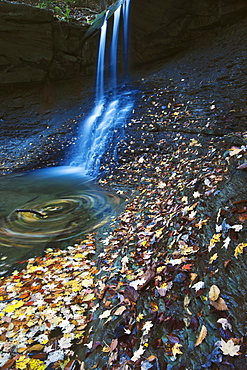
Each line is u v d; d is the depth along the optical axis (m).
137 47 11.42
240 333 1.47
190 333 1.62
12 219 4.28
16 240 3.59
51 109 10.83
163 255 2.46
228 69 7.72
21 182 6.23
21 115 10.71
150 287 2.12
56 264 2.95
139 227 3.30
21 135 9.52
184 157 5.01
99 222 3.93
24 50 11.33
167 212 3.32
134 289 2.17
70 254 3.15
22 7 10.57
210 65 8.60
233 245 2.05
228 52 8.73
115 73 12.04
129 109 7.97
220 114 5.75
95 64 12.16
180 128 6.07
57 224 3.99
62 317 2.14
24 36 11.07
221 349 1.43
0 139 9.27
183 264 2.16
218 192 2.85
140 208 3.95
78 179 6.21
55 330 2.03
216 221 2.42
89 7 15.77
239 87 6.57
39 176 6.59
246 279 1.76
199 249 2.25
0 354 1.85
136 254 2.74
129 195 4.69
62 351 1.84
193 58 9.81
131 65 11.90
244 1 9.41
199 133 5.51
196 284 1.91
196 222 2.61
